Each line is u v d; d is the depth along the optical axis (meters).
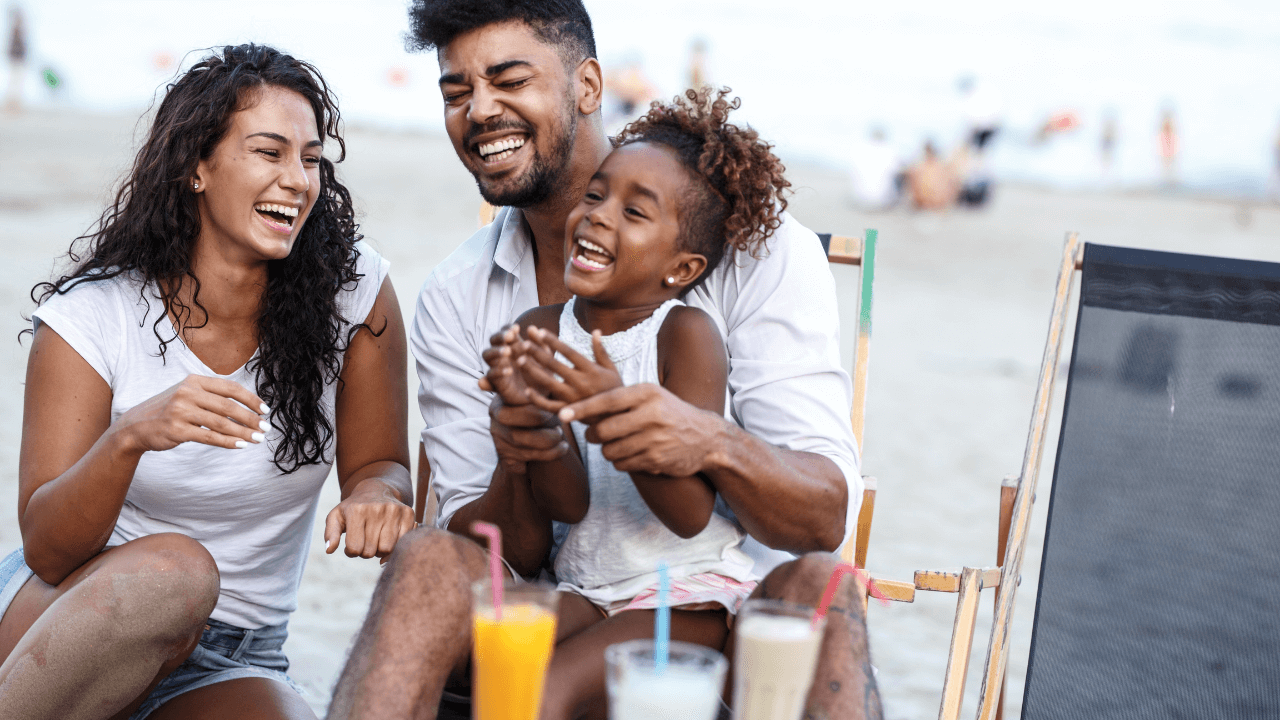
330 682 3.19
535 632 1.46
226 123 2.26
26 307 7.53
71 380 2.29
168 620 2.06
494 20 2.31
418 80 29.17
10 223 10.26
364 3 38.28
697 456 1.85
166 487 2.33
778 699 1.46
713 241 2.20
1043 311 10.34
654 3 42.00
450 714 2.14
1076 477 2.65
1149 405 2.68
